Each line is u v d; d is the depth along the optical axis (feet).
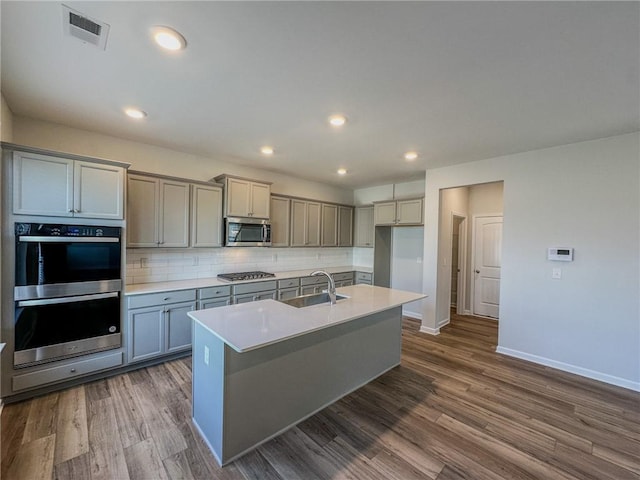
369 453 6.50
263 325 6.73
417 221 15.96
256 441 6.67
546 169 11.07
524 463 6.29
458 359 11.69
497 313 17.88
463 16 4.61
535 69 6.03
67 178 8.51
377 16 4.66
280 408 7.14
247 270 15.34
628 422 7.73
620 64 5.78
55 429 7.01
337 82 6.73
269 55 5.77
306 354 7.74
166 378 9.57
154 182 11.09
